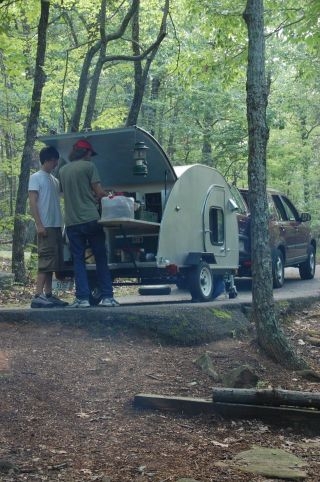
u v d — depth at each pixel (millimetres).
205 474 4922
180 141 29172
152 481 4727
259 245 8219
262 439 5828
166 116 29297
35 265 15680
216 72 16359
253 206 8250
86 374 6965
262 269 8219
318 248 32219
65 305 9172
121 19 21797
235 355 8055
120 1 19812
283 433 6012
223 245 11117
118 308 8578
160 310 8500
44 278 9203
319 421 5980
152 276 9695
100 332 8219
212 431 5988
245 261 13289
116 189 10180
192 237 10172
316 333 9828
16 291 13078
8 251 23297
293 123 33094
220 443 5652
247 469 5039
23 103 20594
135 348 7934
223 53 15922
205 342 8461
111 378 6957
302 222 16125
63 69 20516
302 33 14773
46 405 6121
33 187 8992
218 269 10922
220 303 9633
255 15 8188
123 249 9688
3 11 15453
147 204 10039
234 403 6242
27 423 5715
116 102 28734
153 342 8188
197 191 10367
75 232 8766
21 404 6035
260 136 8172
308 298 11805
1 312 8328
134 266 9586
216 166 27297
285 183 34188
